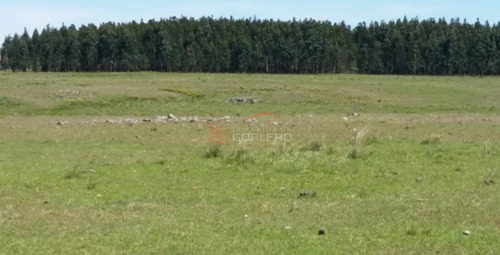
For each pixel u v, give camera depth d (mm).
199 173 15375
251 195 12844
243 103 47312
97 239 9289
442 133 27266
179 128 28891
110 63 110938
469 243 9195
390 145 21625
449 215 10938
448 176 15039
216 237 9484
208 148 19391
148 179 14555
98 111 41375
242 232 9789
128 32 111375
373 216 10906
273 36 111438
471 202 11953
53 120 34562
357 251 8805
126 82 58125
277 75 88688
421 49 111625
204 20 117750
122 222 10352
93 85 52188
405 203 11961
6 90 44875
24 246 8875
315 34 110562
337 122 33562
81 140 23562
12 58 119000
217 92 52094
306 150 19453
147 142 22953
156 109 43312
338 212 11211
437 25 123750
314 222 10469
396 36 113250
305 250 8844
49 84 50688
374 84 64312
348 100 50156
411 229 9766
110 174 15188
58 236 9438
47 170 15836
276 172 15562
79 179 14492
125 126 29891
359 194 12898
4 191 12891
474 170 15938
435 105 48594
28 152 19828
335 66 113750
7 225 10016
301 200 12336
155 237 9430
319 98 50469
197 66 109125
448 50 109562
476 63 109188
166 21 121250
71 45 111750
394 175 15203
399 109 45969
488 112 44219
